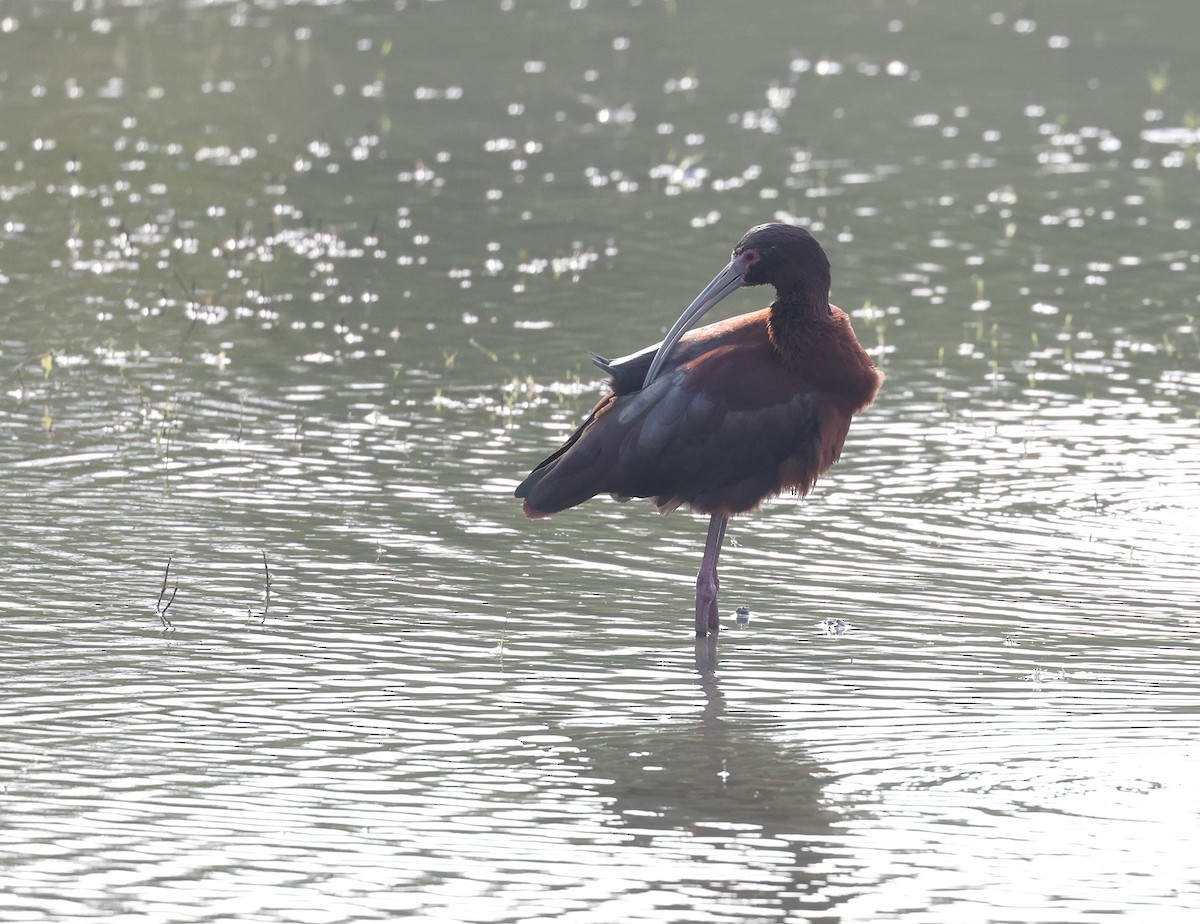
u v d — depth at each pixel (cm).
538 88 3238
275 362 1830
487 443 1595
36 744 1009
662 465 1213
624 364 1266
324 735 1030
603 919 821
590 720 1055
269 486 1477
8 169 2656
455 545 1358
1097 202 2464
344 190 2564
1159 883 855
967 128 2916
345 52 3569
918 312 1994
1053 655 1152
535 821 923
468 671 1129
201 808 933
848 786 966
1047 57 3488
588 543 1370
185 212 2439
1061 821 922
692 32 3778
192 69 3397
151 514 1405
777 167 2673
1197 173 2612
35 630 1177
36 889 843
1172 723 1045
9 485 1462
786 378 1221
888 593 1265
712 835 910
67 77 3316
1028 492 1467
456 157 2750
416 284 2117
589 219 2395
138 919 816
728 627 1209
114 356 1841
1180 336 1898
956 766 991
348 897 840
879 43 3650
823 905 836
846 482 1500
